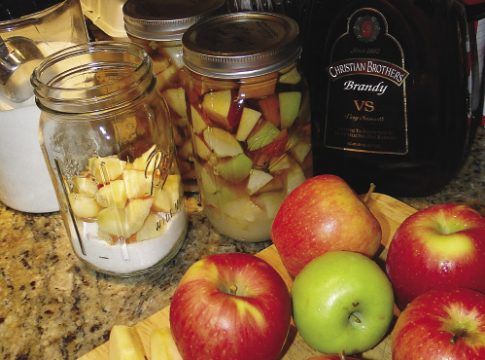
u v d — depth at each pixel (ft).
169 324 2.03
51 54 2.52
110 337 2.05
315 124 2.62
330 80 2.47
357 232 1.98
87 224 2.33
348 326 1.82
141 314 2.30
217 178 2.35
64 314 2.33
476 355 1.48
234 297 1.75
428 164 2.50
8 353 2.20
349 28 2.32
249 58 2.01
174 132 2.69
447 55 2.25
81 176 2.29
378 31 2.27
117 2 3.54
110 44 2.34
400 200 2.65
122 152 2.34
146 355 2.01
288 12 2.54
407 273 1.87
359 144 2.55
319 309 1.78
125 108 2.17
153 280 2.44
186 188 2.87
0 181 2.80
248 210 2.39
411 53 2.27
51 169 2.34
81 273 2.52
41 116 2.30
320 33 2.40
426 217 1.93
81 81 2.36
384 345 1.99
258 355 1.74
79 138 2.28
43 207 2.84
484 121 2.89
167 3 2.58
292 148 2.30
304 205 2.04
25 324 2.31
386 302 1.80
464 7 2.25
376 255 2.29
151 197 2.33
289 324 1.86
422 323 1.59
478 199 2.60
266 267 1.87
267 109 2.16
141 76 2.17
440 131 2.40
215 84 2.12
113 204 2.27
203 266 1.84
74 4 2.80
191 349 1.76
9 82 2.52
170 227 2.43
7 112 2.50
